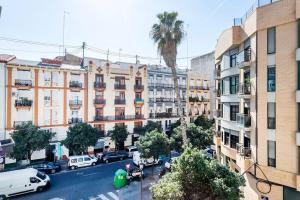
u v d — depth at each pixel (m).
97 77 36.00
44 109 31.62
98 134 31.48
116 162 30.55
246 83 15.23
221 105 21.58
